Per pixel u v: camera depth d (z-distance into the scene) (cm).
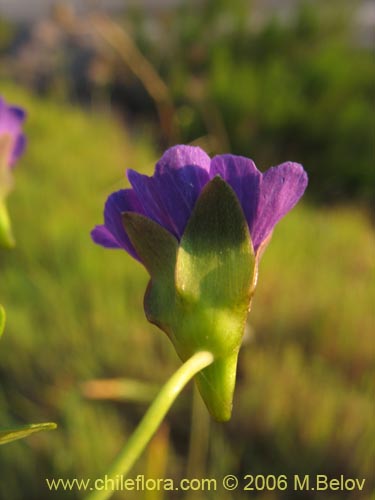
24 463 21
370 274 38
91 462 21
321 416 22
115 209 8
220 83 77
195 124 59
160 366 26
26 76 78
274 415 22
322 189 72
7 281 32
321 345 28
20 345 26
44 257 34
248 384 24
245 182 7
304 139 76
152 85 32
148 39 78
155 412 6
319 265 38
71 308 28
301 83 81
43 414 24
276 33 91
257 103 76
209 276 7
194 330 7
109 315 28
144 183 7
